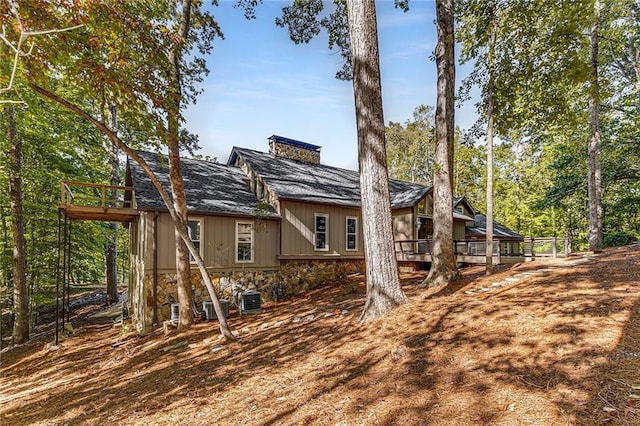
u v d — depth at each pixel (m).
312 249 14.10
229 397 4.92
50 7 4.68
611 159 15.73
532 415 3.10
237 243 12.25
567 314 5.13
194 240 11.38
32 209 12.95
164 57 7.18
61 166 13.09
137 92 6.80
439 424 3.29
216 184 13.59
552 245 12.06
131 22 6.30
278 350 6.54
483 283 8.02
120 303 16.45
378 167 7.11
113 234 16.14
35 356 9.52
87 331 11.62
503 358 4.31
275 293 12.78
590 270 7.63
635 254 9.41
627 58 15.51
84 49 6.04
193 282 11.16
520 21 8.23
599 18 11.88
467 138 10.24
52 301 14.81
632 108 16.31
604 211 18.30
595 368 3.63
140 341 9.19
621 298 5.38
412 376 4.40
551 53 8.31
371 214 7.07
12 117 10.70
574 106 14.84
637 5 13.79
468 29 9.55
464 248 13.25
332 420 3.78
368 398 4.11
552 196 17.38
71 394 6.30
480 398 3.58
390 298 6.92
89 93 6.62
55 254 14.55
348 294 10.98
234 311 11.15
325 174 17.33
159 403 5.14
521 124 9.73
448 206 8.73
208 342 7.89
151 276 10.30
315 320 8.10
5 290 14.23
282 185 13.71
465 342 5.01
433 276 8.80
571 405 3.13
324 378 4.92
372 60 7.23
